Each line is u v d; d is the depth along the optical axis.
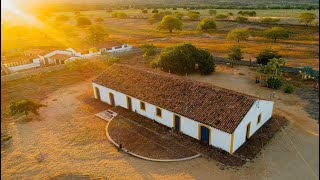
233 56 52.47
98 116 32.38
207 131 25.16
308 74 42.94
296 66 50.78
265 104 27.92
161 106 28.53
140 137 27.27
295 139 26.25
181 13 144.50
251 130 26.39
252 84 41.84
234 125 23.44
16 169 23.48
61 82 45.62
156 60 49.16
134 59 59.84
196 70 49.53
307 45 70.19
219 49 68.19
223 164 22.73
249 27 102.31
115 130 28.81
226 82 43.16
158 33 101.94
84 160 24.22
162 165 23.02
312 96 36.69
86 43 85.88
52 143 27.20
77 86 43.41
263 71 41.59
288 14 132.62
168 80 31.69
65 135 28.55
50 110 34.66
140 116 31.38
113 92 34.19
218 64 53.78
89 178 21.52
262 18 117.88
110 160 24.05
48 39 97.50
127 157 24.38
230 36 75.44
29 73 49.31
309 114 31.55
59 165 23.72
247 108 24.75
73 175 21.92
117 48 69.56
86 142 27.08
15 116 33.47
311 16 95.81
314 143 25.53
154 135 27.47
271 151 24.39
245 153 24.11
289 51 63.75
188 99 28.06
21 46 84.25
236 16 134.38
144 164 23.27
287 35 75.19
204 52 48.09
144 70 35.41
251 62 51.12
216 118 24.84
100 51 65.56
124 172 22.34
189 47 48.06
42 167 23.56
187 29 109.25
